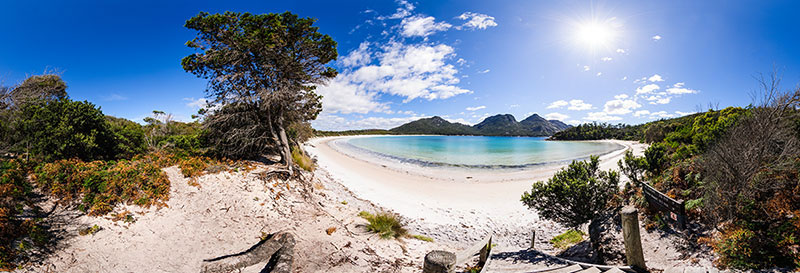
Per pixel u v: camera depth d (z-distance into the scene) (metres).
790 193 5.45
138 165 8.45
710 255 5.02
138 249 5.43
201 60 12.63
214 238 6.33
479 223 11.02
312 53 14.34
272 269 4.93
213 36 12.66
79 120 9.98
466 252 5.25
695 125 19.23
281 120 13.95
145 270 4.92
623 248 6.12
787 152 6.02
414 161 31.00
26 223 4.88
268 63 13.40
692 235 5.82
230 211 7.58
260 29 12.84
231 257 5.35
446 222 10.92
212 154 13.65
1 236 4.37
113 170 7.56
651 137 45.94
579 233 8.70
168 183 7.92
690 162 9.63
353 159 29.64
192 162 10.03
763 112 6.25
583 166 8.62
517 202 13.94
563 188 7.98
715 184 6.31
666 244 5.92
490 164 28.97
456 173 22.91
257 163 13.05
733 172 5.95
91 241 5.26
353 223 8.61
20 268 4.13
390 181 18.36
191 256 5.58
